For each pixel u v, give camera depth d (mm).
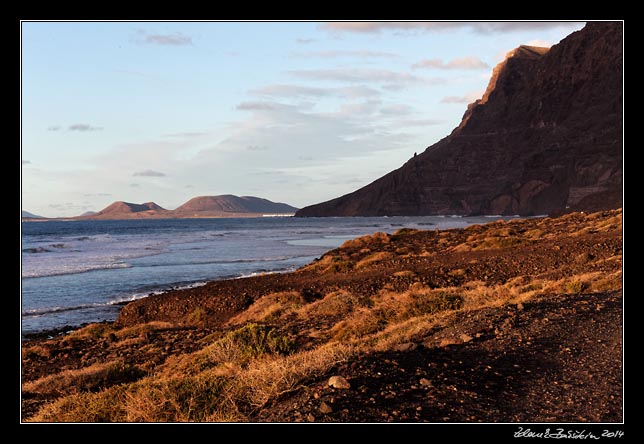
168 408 7070
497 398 6477
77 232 180750
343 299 22172
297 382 7270
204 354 12914
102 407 7562
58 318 29906
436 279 27391
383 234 54812
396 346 9219
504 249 35031
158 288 40656
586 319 10930
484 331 10516
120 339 20891
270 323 20438
